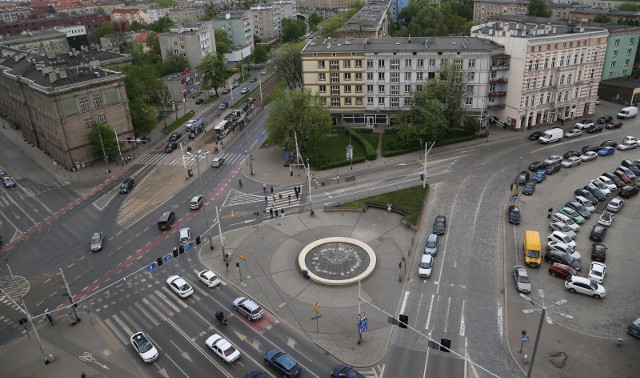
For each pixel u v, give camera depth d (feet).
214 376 185.47
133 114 423.23
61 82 372.38
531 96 404.16
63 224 306.35
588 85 426.92
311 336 202.28
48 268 261.24
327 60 412.77
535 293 220.23
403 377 179.73
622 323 200.64
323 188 332.39
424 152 379.76
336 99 428.15
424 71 402.52
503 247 254.88
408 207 294.87
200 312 220.02
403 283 231.30
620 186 315.17
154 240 280.92
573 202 286.05
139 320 217.36
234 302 218.18
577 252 242.17
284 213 302.86
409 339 197.77
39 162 409.28
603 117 426.51
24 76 407.23
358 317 195.00
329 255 250.37
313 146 386.52
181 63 640.58
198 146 426.92
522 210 290.15
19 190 358.84
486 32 433.07
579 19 628.69
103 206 326.44
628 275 229.25
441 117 362.94
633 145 372.38
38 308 230.07
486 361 185.16
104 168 390.42
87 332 212.64
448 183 327.47
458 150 379.96
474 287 225.76
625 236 260.83
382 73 409.28
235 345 199.41
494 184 322.96
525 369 180.45
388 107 421.18
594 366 180.55
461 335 198.08
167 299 230.07
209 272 239.71
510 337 195.93
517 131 411.95
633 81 485.56
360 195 317.01
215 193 335.67
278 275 243.19
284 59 501.97
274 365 183.62
